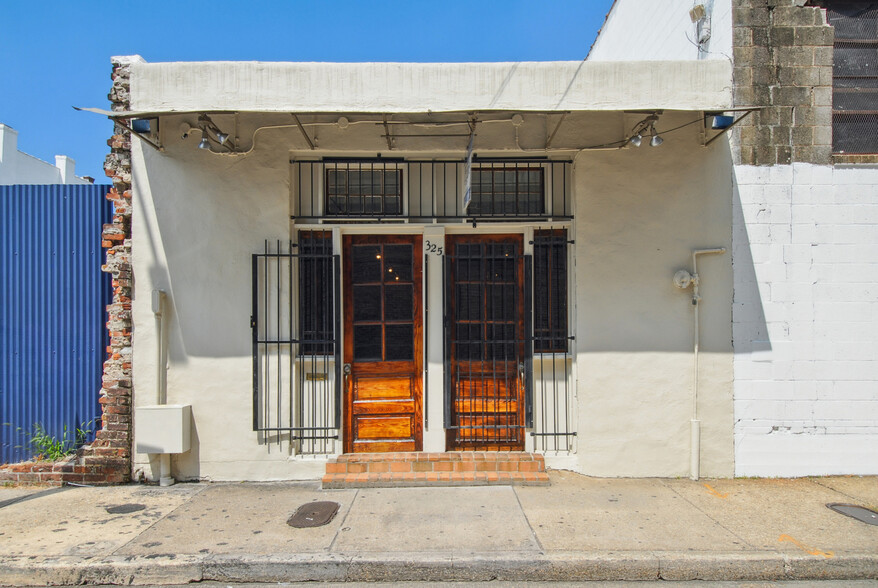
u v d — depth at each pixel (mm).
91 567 3865
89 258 5801
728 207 5605
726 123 5074
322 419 5695
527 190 5949
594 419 5602
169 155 5539
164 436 5332
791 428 5594
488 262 5836
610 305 5625
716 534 4273
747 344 5598
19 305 5785
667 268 5637
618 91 4902
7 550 4059
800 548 4043
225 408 5531
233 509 4801
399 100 4867
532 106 4879
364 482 5277
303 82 4852
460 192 5801
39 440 5695
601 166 5645
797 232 5598
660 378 5605
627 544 4105
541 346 5742
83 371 5754
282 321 5582
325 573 3881
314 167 5762
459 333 5797
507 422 5773
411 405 5785
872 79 5805
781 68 5641
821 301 5594
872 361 5570
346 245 5812
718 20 5844
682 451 5602
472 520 4535
